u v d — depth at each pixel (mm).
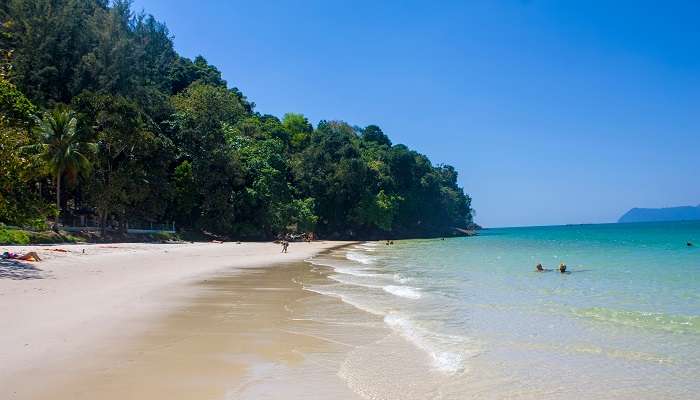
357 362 9516
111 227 55281
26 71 54656
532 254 44781
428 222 128875
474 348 10648
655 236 82938
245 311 14883
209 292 18828
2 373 8195
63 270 22203
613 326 12953
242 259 37781
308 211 86500
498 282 22984
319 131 111250
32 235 38875
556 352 10336
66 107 50125
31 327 11266
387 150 125875
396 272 28141
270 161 82938
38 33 57031
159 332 11609
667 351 10438
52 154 43625
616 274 26016
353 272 28109
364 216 99250
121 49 66938
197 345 10555
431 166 139125
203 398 7324
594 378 8648
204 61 113938
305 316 14234
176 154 66188
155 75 89312
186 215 68562
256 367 9062
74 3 66812
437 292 19438
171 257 35062
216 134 70000
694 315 14422
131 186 51312
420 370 9039
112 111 50656
